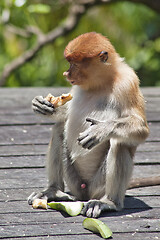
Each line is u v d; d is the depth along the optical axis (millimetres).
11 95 22859
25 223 10828
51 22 32781
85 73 12117
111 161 11688
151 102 21656
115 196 11766
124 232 10500
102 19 33031
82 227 10680
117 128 11383
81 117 12312
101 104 12203
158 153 15852
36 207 11688
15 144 16328
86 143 11164
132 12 32969
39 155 15422
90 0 29391
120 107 12008
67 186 12906
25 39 32812
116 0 28750
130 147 12109
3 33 32312
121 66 12461
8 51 32938
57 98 12180
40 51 32438
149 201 12375
